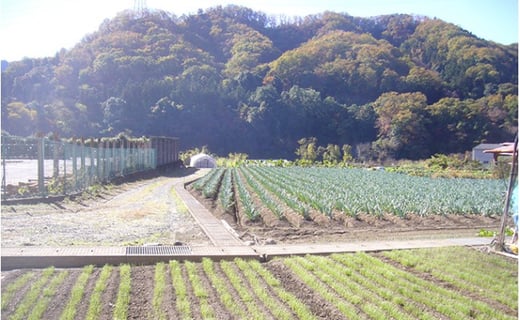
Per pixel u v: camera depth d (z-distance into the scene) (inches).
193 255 357.7
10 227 483.5
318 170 1931.6
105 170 1085.1
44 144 803.4
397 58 3705.7
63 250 358.6
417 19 4453.7
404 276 319.9
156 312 247.9
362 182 1234.0
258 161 2795.3
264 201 737.0
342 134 3326.8
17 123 2295.8
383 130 3078.2
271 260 361.1
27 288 283.1
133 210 668.7
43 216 580.4
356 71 3737.7
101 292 279.3
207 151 3088.1
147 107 3339.1
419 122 2827.3
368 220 598.2
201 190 983.6
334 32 4461.1
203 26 5142.7
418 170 1924.2
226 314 247.3
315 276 318.3
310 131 3494.1
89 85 3368.6
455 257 374.0
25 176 1027.9
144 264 347.6
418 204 690.2
